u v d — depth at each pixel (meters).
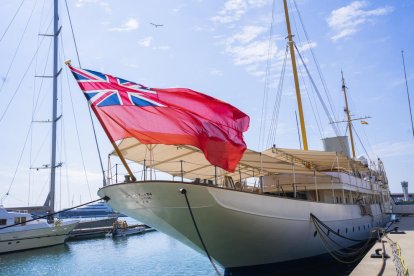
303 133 27.45
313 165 23.48
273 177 22.16
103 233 57.12
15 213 38.25
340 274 19.12
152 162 16.50
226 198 13.27
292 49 29.58
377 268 13.02
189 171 18.39
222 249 15.11
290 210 16.09
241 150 13.43
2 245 36.25
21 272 26.94
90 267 27.97
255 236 14.90
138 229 61.97
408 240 21.44
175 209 13.32
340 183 22.44
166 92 12.74
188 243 15.52
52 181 44.16
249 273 16.70
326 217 19.30
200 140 12.13
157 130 11.74
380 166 42.09
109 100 11.64
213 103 13.40
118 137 11.96
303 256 18.23
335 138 34.38
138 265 27.89
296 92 28.59
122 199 14.21
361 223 25.77
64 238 43.59
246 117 14.02
